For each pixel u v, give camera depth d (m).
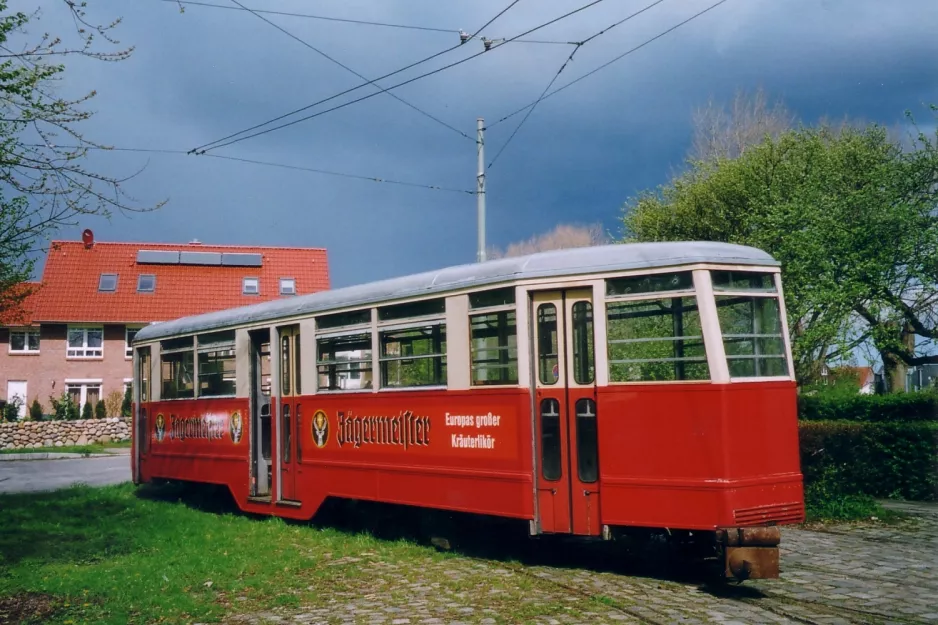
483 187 19.53
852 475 14.61
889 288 14.82
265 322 13.95
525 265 9.94
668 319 9.12
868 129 17.89
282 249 47.59
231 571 9.80
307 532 12.41
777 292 9.45
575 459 9.48
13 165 9.93
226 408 14.77
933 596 8.20
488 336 10.27
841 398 17.02
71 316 42.03
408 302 11.38
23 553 11.20
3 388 42.19
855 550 10.53
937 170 15.23
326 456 12.66
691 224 21.48
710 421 8.73
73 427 36.97
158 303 43.44
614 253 9.52
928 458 14.71
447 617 7.68
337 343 12.63
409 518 12.02
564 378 9.60
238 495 14.34
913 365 17.02
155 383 17.19
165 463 16.69
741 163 20.58
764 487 8.83
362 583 9.21
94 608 8.30
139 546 11.62
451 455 10.63
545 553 10.56
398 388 11.51
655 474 8.94
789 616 7.46
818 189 15.51
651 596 8.22
